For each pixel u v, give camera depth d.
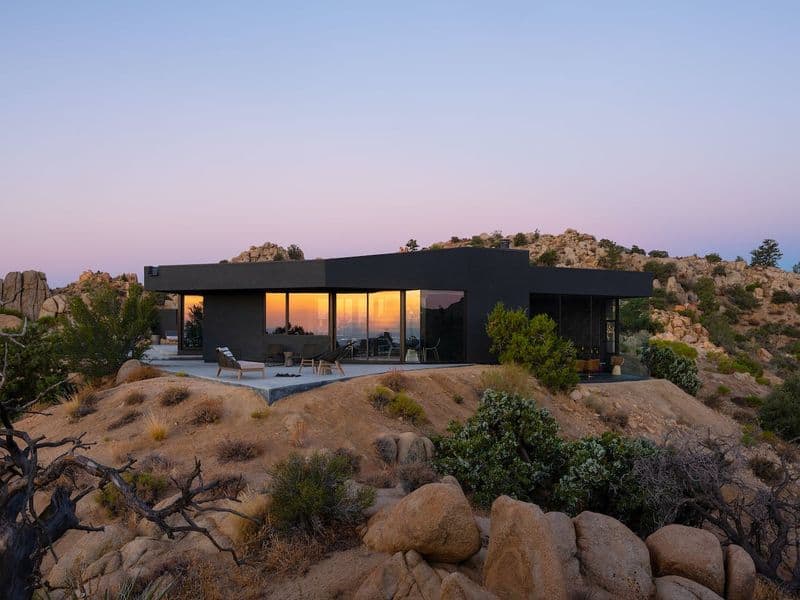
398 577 7.11
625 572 7.79
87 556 8.48
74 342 18.98
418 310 22.45
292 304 22.72
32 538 3.29
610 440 12.70
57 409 15.63
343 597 7.25
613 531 8.44
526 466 12.98
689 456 11.14
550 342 21.70
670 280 88.38
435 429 15.64
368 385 16.89
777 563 10.34
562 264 91.31
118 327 19.39
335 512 9.07
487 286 23.70
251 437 12.98
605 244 107.00
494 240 110.25
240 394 15.00
